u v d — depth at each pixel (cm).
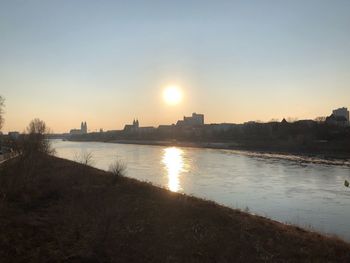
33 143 7612
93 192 3806
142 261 1955
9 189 3441
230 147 18412
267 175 7575
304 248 2383
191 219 2906
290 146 16125
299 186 6178
